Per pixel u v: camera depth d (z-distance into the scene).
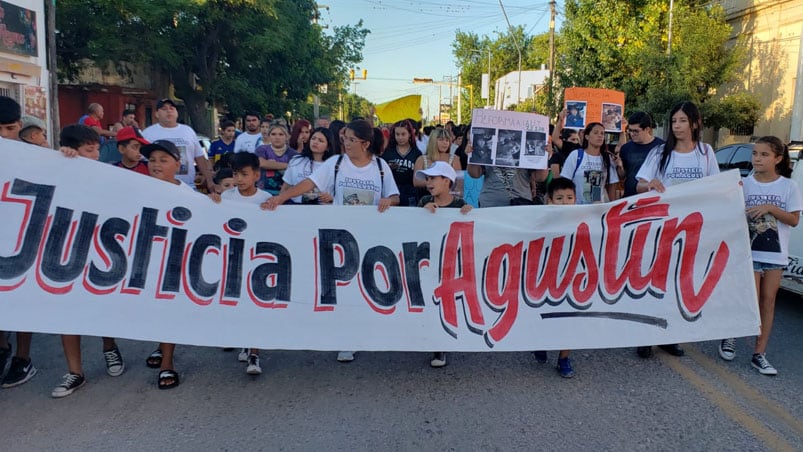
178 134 6.08
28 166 4.12
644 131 5.45
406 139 6.60
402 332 4.34
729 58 17.17
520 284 4.46
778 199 4.57
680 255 4.58
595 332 4.45
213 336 4.20
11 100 4.57
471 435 3.56
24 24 14.06
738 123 17.53
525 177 5.45
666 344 4.61
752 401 4.00
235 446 3.43
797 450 3.38
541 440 3.50
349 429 3.63
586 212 4.51
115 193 4.22
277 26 24.92
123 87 25.17
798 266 5.78
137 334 4.10
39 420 3.73
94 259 4.13
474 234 4.45
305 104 33.31
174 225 4.28
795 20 17.03
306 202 5.46
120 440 3.48
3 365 4.35
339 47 32.34
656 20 19.12
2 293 3.98
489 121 5.16
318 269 4.36
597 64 20.34
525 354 4.95
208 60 25.97
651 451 3.38
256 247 4.33
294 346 4.25
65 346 4.14
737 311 4.57
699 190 4.60
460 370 4.59
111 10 20.80
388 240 4.41
